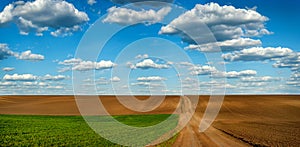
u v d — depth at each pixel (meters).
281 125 54.41
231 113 84.88
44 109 87.00
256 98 113.25
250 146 27.50
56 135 35.81
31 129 42.53
